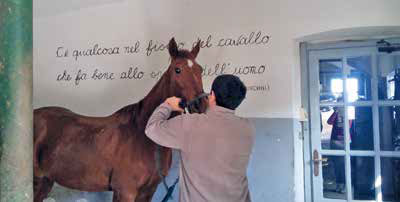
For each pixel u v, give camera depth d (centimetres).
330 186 283
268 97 271
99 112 305
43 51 321
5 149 91
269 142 271
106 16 308
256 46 275
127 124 225
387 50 273
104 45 307
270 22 273
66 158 229
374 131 273
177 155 284
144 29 298
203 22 287
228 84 155
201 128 151
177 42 291
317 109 284
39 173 242
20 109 93
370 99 276
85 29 312
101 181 225
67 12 317
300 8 268
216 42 283
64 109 261
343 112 281
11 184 92
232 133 153
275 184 269
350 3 257
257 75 274
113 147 220
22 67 94
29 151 96
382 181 273
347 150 277
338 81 283
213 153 151
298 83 279
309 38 277
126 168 216
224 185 152
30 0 97
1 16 92
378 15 252
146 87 296
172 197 284
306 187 284
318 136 283
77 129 233
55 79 318
